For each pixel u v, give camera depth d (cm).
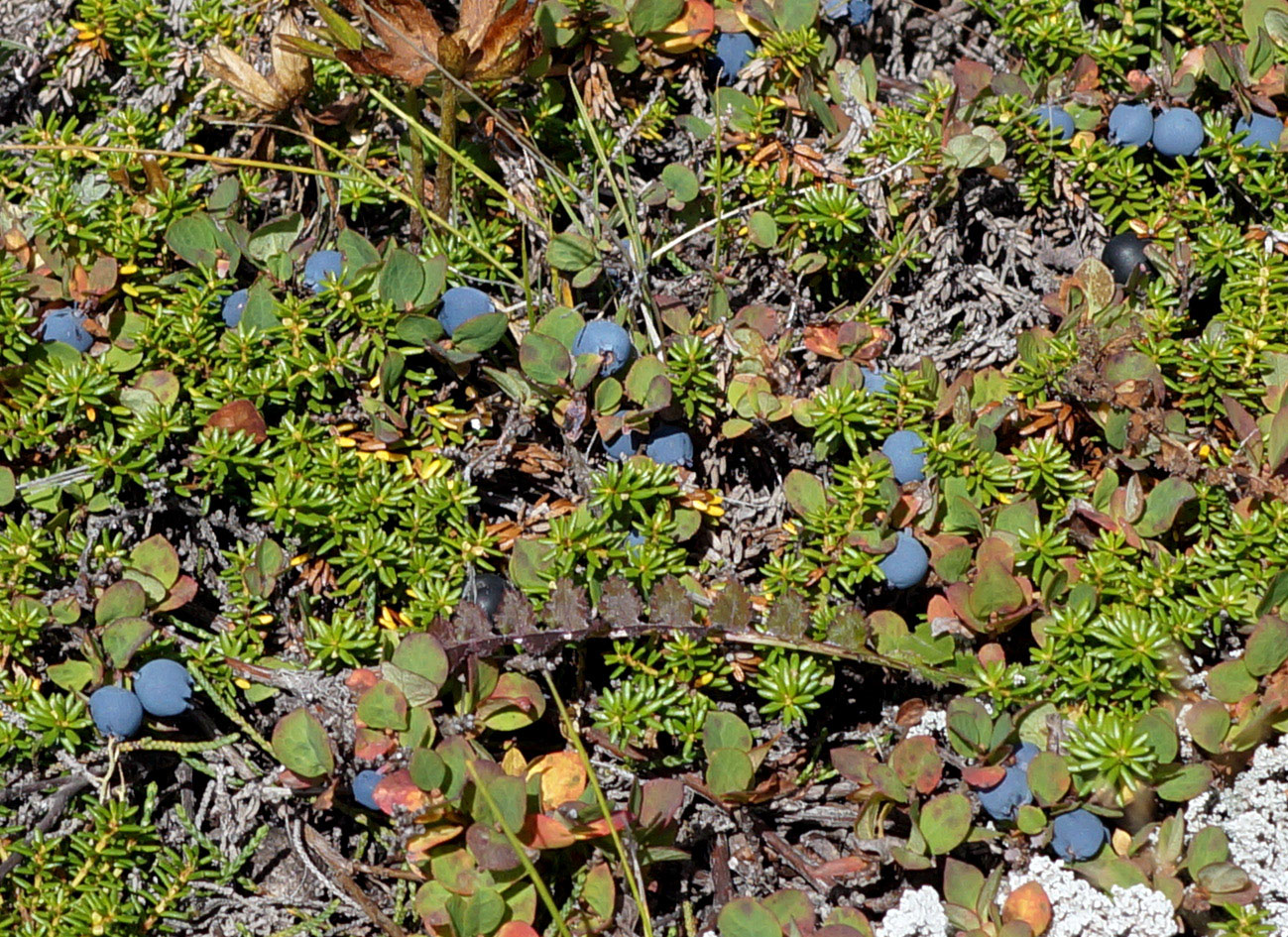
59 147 61
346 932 58
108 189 62
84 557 58
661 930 58
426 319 60
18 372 59
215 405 59
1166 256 62
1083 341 60
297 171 62
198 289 60
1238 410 60
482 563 59
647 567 59
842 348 61
